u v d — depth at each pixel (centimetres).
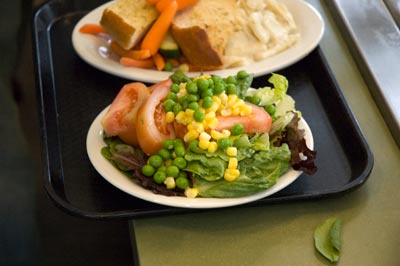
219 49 82
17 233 92
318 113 76
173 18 83
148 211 64
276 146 67
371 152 69
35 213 96
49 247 93
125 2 84
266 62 81
